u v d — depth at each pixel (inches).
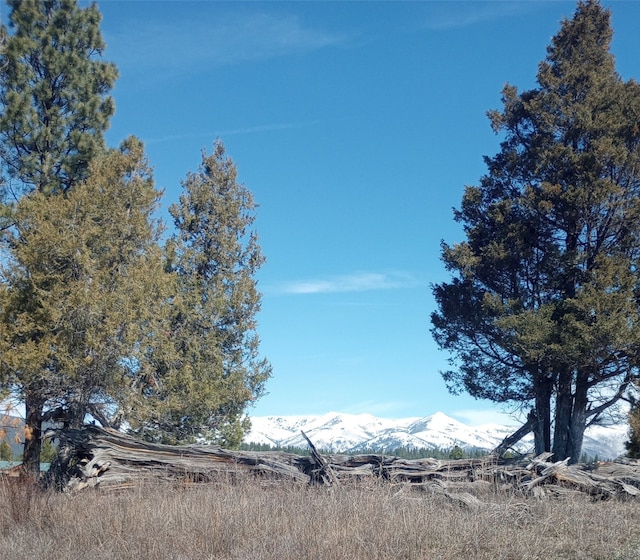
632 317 889.5
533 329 912.3
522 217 1040.2
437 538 373.7
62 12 970.1
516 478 588.7
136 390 831.7
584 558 354.6
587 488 571.2
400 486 578.9
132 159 852.6
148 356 860.0
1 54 925.2
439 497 514.6
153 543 373.7
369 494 470.0
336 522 387.5
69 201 779.4
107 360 749.3
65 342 739.4
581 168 979.9
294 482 584.1
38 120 933.2
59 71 958.4
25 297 765.9
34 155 923.4
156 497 488.1
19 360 715.4
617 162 970.1
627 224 978.1
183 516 417.7
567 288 1003.3
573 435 983.0
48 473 618.2
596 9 1099.3
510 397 1029.8
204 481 610.2
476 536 371.6
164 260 925.2
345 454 652.1
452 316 1053.8
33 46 941.2
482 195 1099.9
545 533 404.5
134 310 752.3
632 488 564.7
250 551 364.2
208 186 1139.3
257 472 619.8
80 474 591.8
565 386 979.9
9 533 432.1
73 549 386.9
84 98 968.3
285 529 396.2
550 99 1039.6
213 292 1066.7
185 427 951.0
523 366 1007.0
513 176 1072.8
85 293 726.5
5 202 901.8
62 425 919.0
